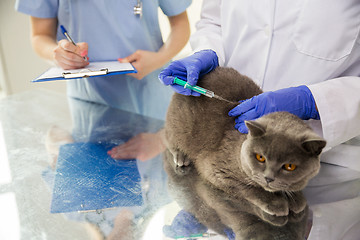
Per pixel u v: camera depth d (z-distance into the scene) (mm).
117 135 1577
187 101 1348
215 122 1253
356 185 1086
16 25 3162
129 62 1928
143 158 1341
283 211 933
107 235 856
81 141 1498
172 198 1040
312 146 934
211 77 1360
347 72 1407
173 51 2037
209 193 1083
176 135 1356
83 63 1695
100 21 1903
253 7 1488
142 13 1967
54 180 1151
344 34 1281
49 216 945
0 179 1163
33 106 1987
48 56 1840
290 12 1384
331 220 896
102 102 2143
